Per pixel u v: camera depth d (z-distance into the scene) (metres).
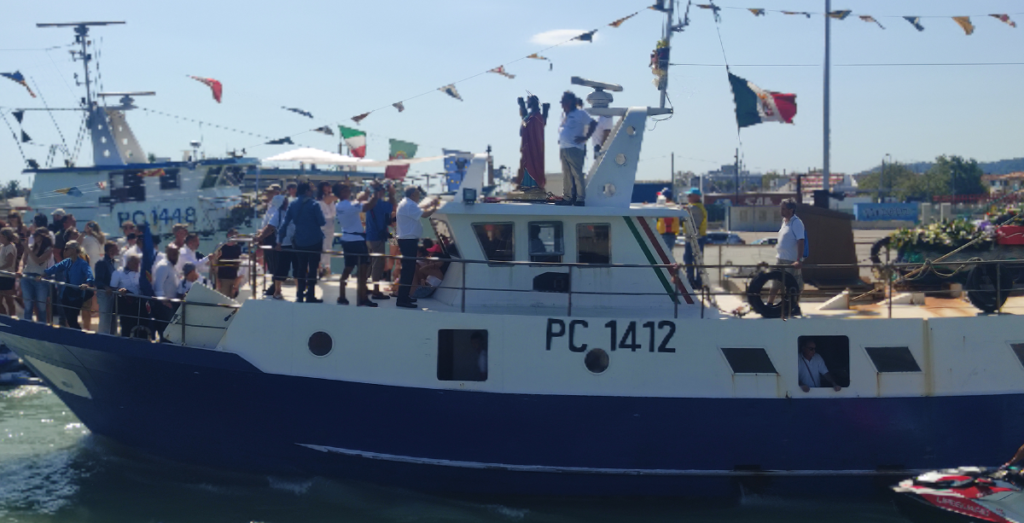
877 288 11.22
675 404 9.07
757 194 50.47
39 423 13.45
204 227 25.03
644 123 9.77
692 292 9.66
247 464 9.96
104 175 25.19
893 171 95.81
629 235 9.73
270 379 9.23
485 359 9.19
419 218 9.49
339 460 9.61
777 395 9.10
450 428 9.23
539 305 9.63
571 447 9.20
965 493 8.90
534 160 10.07
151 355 9.41
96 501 9.81
